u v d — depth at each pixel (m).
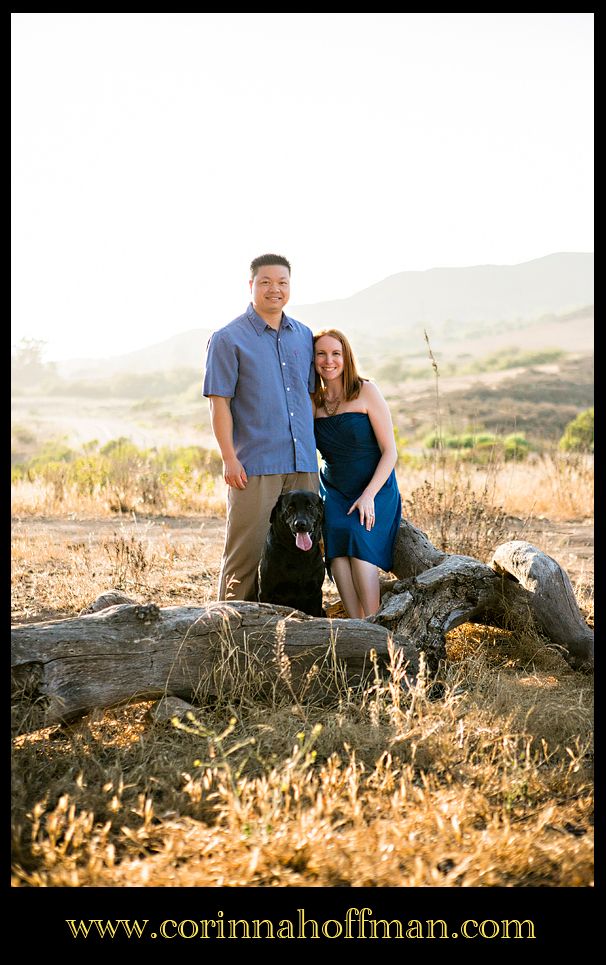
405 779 3.25
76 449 41.06
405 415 56.78
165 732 3.77
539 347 137.12
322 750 3.60
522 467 14.42
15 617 5.70
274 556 4.93
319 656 4.22
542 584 4.92
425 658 4.54
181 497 11.96
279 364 5.22
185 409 112.06
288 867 2.67
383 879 2.63
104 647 3.79
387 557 5.38
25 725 3.56
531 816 3.07
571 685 4.57
